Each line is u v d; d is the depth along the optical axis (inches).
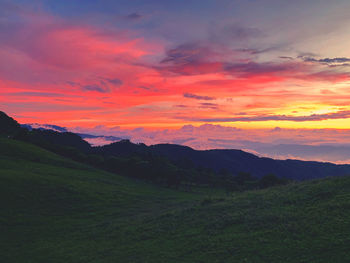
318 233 679.1
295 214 845.8
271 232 750.5
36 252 979.9
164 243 853.2
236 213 988.6
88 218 1545.3
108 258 813.2
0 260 922.7
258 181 4692.4
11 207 1551.4
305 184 1267.2
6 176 2021.4
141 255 787.4
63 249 980.6
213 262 650.2
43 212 1571.1
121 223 1286.9
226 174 6402.6
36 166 2901.1
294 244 650.8
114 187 2669.8
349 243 596.1
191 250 749.3
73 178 2615.7
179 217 1141.7
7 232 1228.5
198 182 4879.4
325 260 557.3
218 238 789.9
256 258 624.1
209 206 1216.8
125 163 4904.0
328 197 945.5
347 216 735.7
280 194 1164.5
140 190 2933.1
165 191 3412.9
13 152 3417.8
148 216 1384.1
